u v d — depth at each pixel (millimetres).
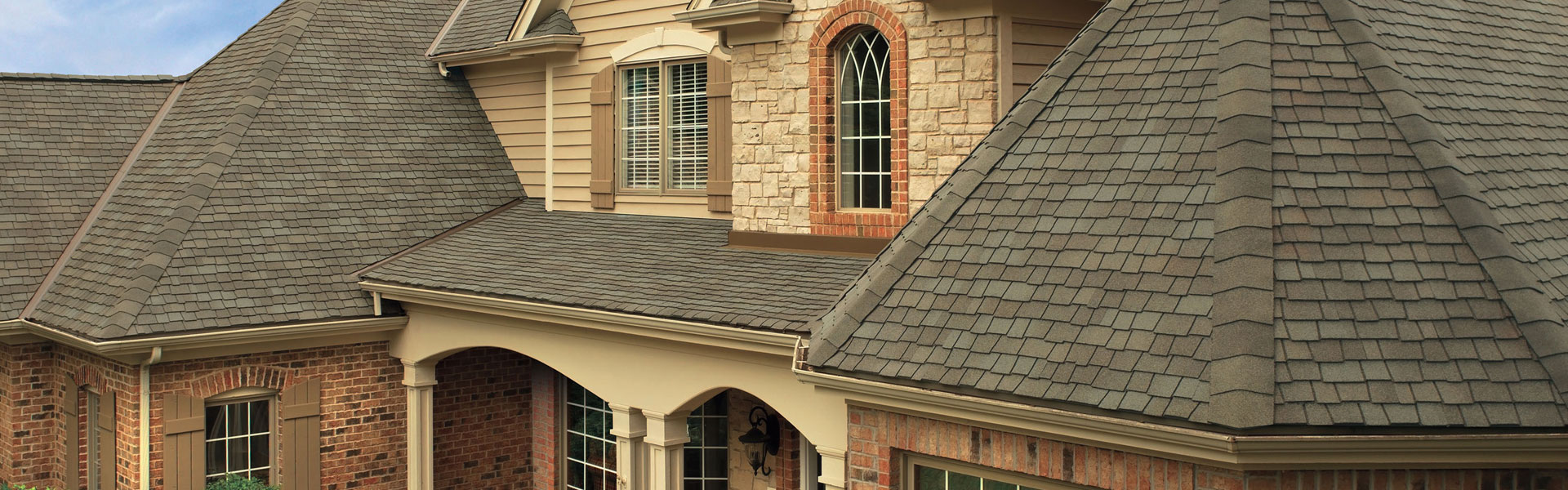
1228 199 7691
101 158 15867
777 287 11453
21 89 16094
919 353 8320
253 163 15086
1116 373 7375
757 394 10883
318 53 16922
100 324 12742
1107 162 8594
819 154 12281
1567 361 6797
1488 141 8461
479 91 17562
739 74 13062
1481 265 7336
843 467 10141
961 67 11281
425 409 14516
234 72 16703
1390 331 7047
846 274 11484
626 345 12094
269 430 14109
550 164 16328
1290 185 7703
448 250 14805
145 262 13414
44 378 14820
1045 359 7734
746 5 12453
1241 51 8445
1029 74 11438
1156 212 8055
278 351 13820
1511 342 6980
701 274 12312
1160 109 8617
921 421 8688
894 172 11758
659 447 11852
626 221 14938
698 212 14430
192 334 12844
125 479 13461
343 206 15180
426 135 16688
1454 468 7070
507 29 16734
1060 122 9148
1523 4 11008
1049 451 8016
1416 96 8320
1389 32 8992
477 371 15547
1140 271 7812
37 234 14711
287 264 14148
